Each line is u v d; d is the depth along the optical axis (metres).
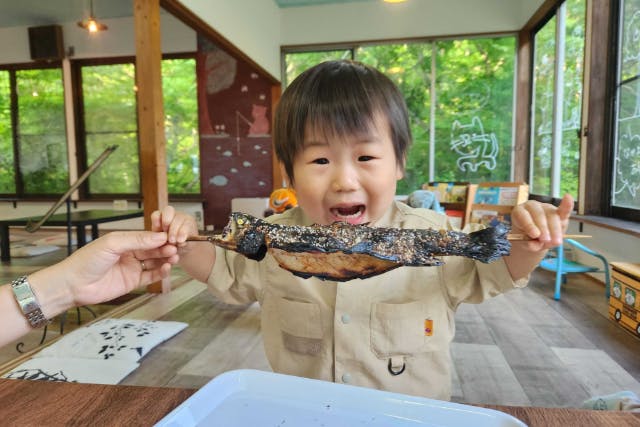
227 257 0.99
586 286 3.43
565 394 1.82
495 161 5.71
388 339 0.90
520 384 1.91
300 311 0.93
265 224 0.65
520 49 5.49
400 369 0.91
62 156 6.64
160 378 1.95
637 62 3.19
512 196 3.83
